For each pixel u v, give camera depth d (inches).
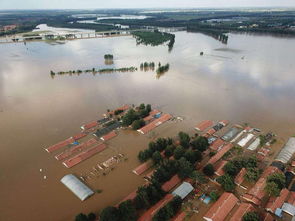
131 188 2438.5
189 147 3090.6
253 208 2145.7
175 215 2137.1
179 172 2524.6
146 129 3486.7
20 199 2305.6
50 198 2317.9
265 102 4436.5
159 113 3978.8
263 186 2384.4
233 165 2593.5
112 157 2891.2
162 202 2212.1
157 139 3159.5
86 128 3508.9
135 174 2623.0
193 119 3833.7
